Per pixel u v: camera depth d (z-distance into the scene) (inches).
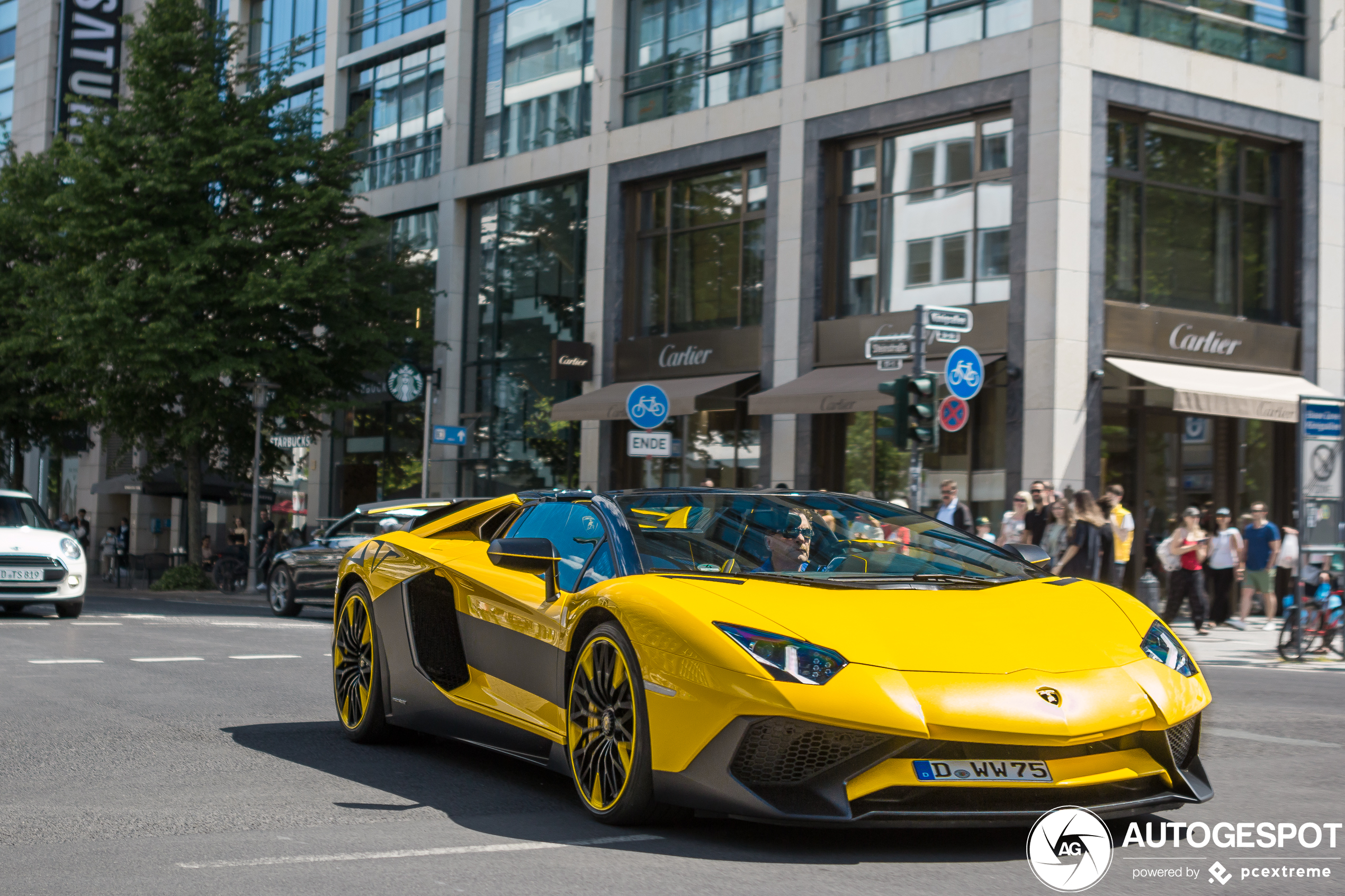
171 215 1039.6
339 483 1298.0
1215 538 711.1
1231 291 834.2
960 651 179.3
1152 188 802.8
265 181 1075.9
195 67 1094.4
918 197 839.1
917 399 546.3
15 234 1245.1
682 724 182.2
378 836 192.9
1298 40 863.1
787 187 903.1
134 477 1264.8
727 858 178.4
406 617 266.5
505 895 158.9
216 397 1063.6
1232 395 766.5
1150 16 801.6
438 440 958.4
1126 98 781.3
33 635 555.2
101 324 1011.9
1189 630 684.1
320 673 419.2
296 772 247.8
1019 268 773.3
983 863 175.8
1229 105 818.8
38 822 203.2
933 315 546.3
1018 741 171.0
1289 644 548.4
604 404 974.4
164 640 540.1
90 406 1094.4
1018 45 778.2
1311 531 551.8
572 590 220.7
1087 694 176.4
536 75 1117.1
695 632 183.6
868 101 856.3
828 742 173.8
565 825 200.4
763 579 201.6
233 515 1444.4
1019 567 221.3
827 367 875.4
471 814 209.5
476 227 1176.8
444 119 1197.1
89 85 1609.3
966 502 802.2
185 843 189.0
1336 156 860.0
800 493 241.4
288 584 767.1
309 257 1067.9
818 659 175.9
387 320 1123.9
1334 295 857.5
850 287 879.7
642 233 1024.2
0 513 671.1
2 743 279.1
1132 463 790.5
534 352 1114.7
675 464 986.7
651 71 1020.5
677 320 994.7
